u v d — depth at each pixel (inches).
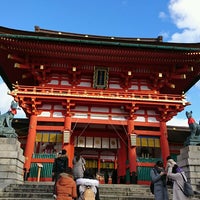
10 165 681.6
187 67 1138.7
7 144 704.4
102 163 1343.5
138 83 1178.0
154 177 388.5
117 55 1070.4
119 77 1175.0
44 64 1112.8
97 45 1037.2
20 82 1311.5
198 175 673.0
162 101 1078.4
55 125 1080.8
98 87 1128.2
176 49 1047.0
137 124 1086.4
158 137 1083.9
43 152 1112.8
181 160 740.0
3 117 751.7
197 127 756.0
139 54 1064.2
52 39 1008.9
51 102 1078.4
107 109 1111.6
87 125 1174.3
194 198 560.4
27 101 1054.4
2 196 563.2
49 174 936.9
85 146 1189.1
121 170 1162.6
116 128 1205.7
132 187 674.2
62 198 317.7
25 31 1011.3
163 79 1171.9
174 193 366.9
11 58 1075.3
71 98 1055.0
